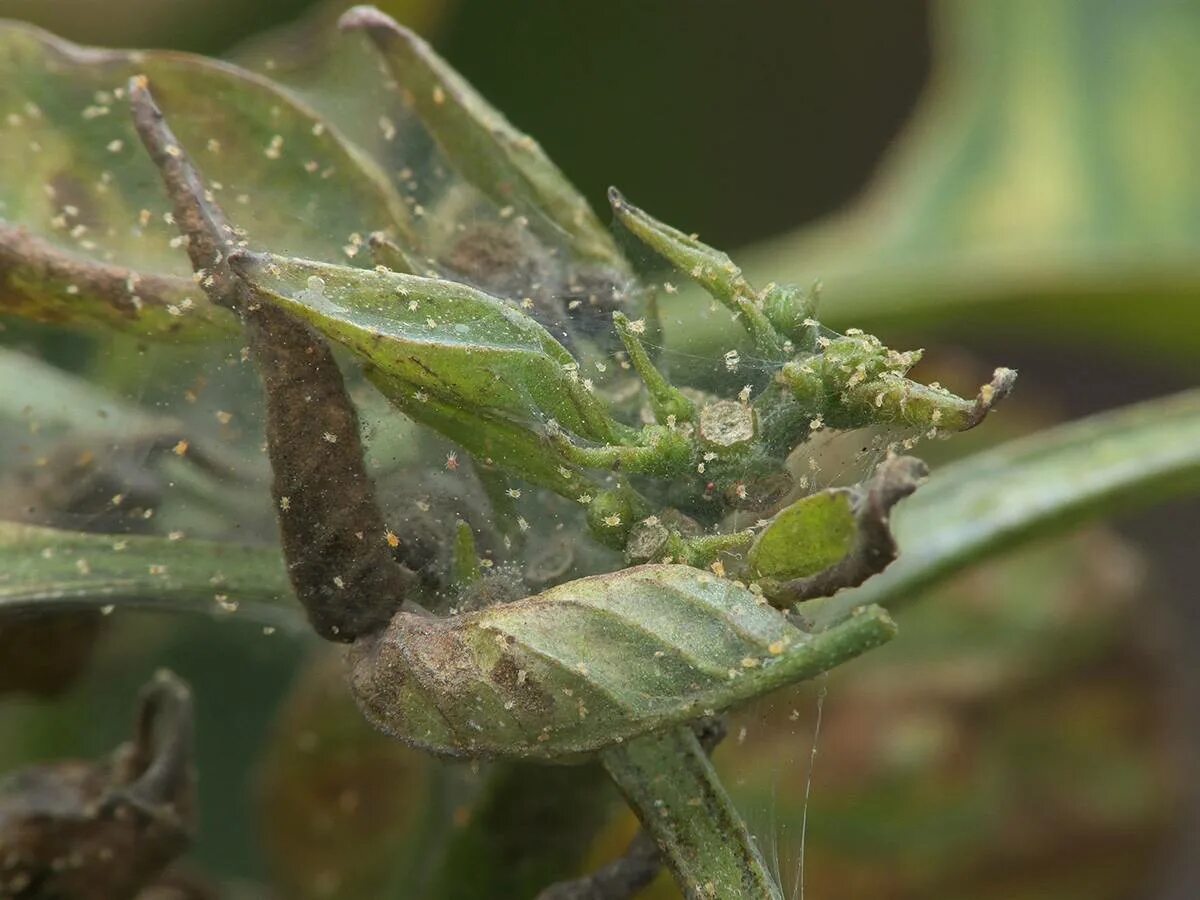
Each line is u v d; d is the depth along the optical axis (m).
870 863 0.17
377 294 0.10
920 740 0.17
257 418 0.11
